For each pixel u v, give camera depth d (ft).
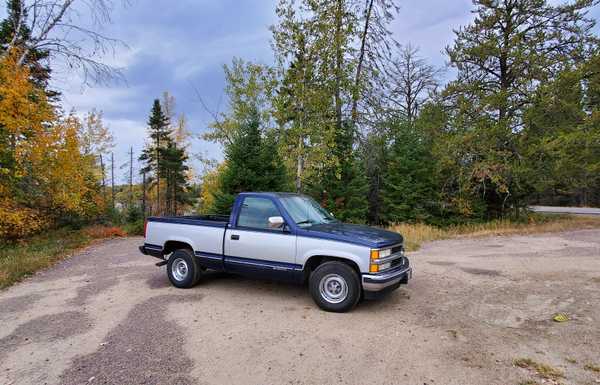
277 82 43.91
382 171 68.33
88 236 51.78
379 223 70.59
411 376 11.30
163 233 23.02
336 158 44.96
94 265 30.81
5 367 12.27
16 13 42.80
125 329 15.56
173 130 123.65
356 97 47.09
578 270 24.95
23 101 37.88
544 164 56.24
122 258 34.19
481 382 10.89
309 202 22.35
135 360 12.63
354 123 53.52
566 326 15.17
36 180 46.19
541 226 54.85
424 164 66.08
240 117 56.29
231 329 15.40
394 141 67.72
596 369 11.53
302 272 18.15
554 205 138.41
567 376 11.14
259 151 48.70
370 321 16.17
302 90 42.37
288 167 48.78
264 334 14.83
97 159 87.15
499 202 67.77
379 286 16.47
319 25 42.39
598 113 51.03
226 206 47.11
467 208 63.41
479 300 18.99
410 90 86.89
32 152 41.04
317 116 43.68
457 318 16.42
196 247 21.53
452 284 22.26
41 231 51.62
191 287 22.17
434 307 17.99
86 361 12.60
